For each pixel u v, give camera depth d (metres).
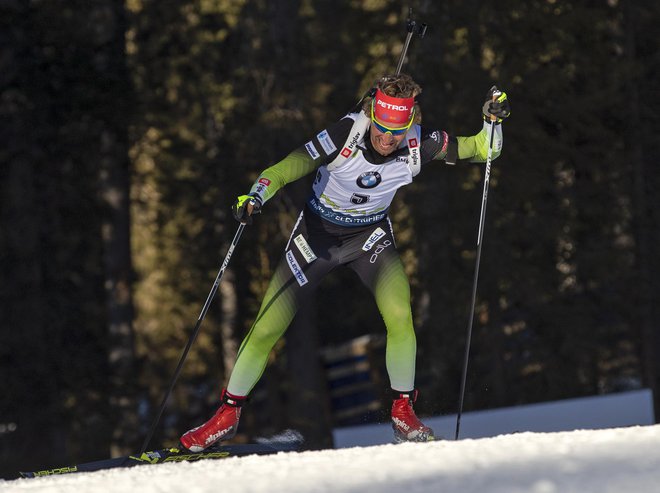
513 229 56.19
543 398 59.31
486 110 15.55
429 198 55.38
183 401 73.75
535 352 60.16
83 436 51.53
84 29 51.09
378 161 14.15
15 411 48.50
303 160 14.23
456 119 53.56
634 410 47.84
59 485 10.58
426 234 55.69
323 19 60.62
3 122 49.22
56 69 49.09
